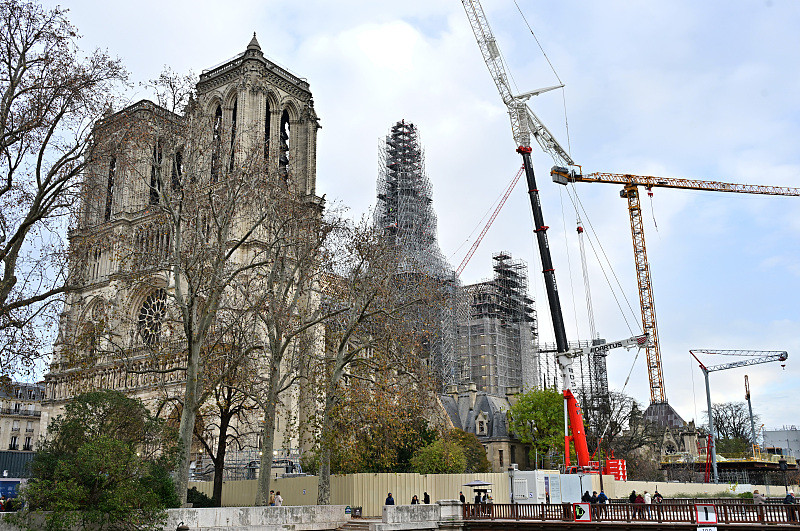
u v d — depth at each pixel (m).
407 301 58.22
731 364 161.88
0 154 36.75
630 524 44.16
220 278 46.50
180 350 55.31
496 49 124.69
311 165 109.75
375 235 58.09
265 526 43.09
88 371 46.31
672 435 165.62
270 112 108.44
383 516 46.56
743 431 183.12
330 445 49.94
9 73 37.31
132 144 44.91
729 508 46.03
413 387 55.88
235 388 54.72
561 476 65.25
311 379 57.12
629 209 191.38
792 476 147.62
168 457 42.03
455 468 84.62
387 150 185.38
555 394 115.62
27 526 33.44
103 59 40.03
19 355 35.81
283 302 52.59
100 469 35.00
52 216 38.84
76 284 40.81
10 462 82.44
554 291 82.19
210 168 52.72
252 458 79.75
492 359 175.62
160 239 56.38
